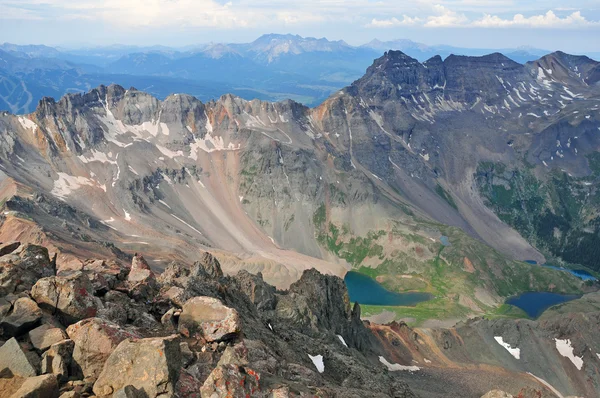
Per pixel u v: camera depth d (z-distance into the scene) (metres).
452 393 114.81
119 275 43.72
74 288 32.22
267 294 91.56
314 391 35.62
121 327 30.92
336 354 73.19
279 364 40.91
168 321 36.69
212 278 69.38
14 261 36.28
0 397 24.62
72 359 27.84
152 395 25.47
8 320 28.73
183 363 30.38
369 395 50.69
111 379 26.30
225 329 35.12
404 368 126.81
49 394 24.72
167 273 65.00
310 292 117.31
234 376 27.09
